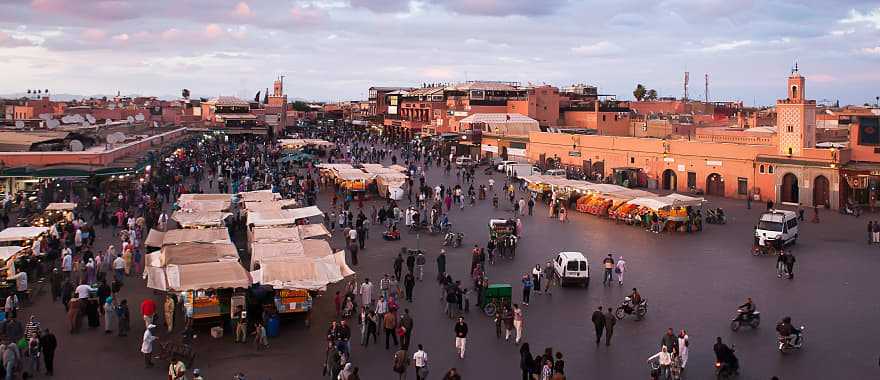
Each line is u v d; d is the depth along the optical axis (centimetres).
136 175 5088
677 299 2820
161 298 2769
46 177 4553
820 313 2631
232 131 11688
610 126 9731
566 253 3083
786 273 3216
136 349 2214
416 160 8781
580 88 12462
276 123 13162
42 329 2381
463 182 6756
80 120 7950
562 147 7719
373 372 2058
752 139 6819
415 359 1945
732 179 5878
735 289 2969
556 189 5384
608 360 2155
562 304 2750
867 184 5025
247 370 2059
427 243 3916
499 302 2606
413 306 2712
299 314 2470
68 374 2006
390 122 12900
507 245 3559
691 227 4350
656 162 6544
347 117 18525
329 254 2777
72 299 2398
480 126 9494
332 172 6031
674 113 11244
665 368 2005
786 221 3822
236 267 2470
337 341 2083
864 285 3031
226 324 2389
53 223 3694
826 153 5172
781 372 2062
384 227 4412
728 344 2300
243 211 4159
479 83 11194
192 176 6544
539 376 1908
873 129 5100
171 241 2969
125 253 3122
